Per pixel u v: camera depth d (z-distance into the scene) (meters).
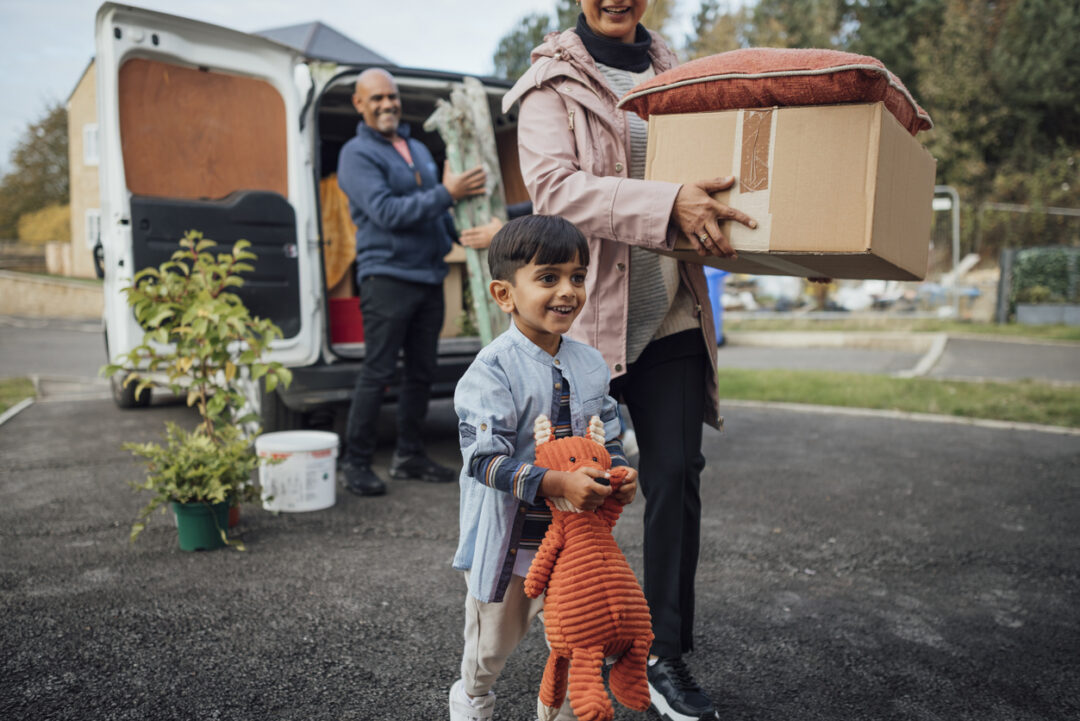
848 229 1.73
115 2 4.17
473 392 1.67
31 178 41.75
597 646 1.54
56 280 26.33
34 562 3.31
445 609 2.87
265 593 3.00
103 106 4.31
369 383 4.32
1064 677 2.46
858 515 4.04
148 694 2.26
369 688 2.31
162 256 4.35
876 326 14.16
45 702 2.20
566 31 2.30
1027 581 3.21
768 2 23.14
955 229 14.27
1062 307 13.45
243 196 4.57
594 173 2.17
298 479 4.00
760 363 10.57
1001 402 6.87
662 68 2.39
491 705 1.87
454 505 4.16
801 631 2.75
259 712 2.18
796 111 1.78
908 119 1.93
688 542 2.28
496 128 5.69
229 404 4.02
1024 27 20.34
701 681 2.41
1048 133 20.59
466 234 4.22
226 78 4.66
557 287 1.64
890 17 21.53
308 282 4.79
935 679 2.44
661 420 2.27
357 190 4.18
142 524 3.45
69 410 7.26
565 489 1.54
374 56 9.84
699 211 1.86
